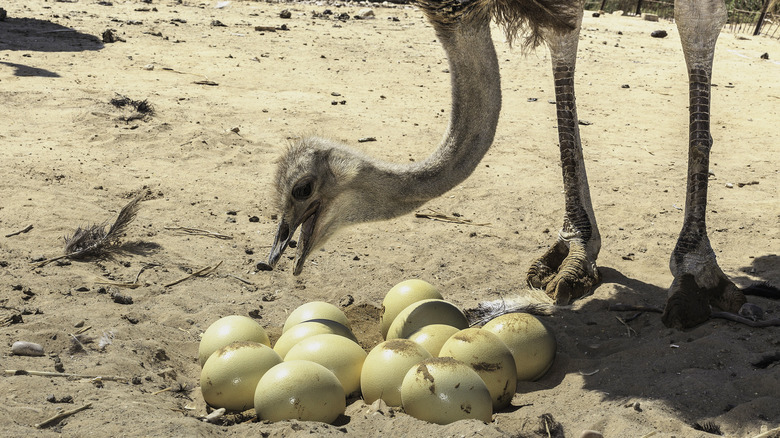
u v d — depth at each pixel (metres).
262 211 8.19
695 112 5.83
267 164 9.59
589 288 6.42
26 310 5.56
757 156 11.02
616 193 9.22
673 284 5.79
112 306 5.84
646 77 16.55
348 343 4.80
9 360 4.77
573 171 6.52
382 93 13.65
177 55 15.23
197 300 6.16
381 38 19.19
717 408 4.49
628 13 28.42
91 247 6.68
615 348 5.47
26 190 8.00
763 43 22.00
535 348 4.98
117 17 19.08
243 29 18.75
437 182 5.21
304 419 4.24
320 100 12.74
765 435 4.15
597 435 4.11
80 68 13.47
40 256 6.57
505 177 9.65
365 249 7.48
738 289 5.83
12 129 10.02
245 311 6.07
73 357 4.97
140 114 10.87
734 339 5.31
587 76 16.47
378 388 4.50
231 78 13.81
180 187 8.62
